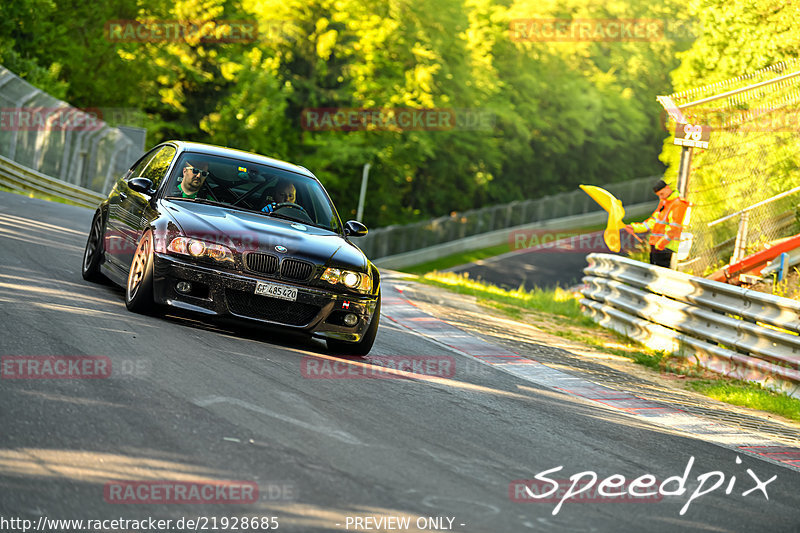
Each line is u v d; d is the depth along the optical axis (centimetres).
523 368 3086
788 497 1823
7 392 1622
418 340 3341
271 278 2502
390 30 16875
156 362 2039
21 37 13875
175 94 16850
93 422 1543
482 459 1733
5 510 1153
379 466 1569
